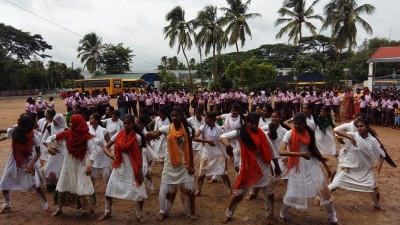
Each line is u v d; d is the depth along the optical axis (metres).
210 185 7.16
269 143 4.90
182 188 5.18
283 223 5.07
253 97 19.95
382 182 7.22
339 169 5.79
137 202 5.16
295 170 4.77
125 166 5.06
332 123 7.75
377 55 24.39
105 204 5.75
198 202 6.14
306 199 4.73
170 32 37.56
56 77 60.25
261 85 38.72
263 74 40.53
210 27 36.25
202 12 36.41
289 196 4.78
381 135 13.62
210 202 6.13
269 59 71.56
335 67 36.69
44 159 7.02
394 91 18.97
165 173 5.18
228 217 5.16
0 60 50.66
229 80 39.53
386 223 5.16
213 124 6.19
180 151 5.12
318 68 50.06
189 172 5.15
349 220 5.27
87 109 18.00
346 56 62.34
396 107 15.62
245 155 4.80
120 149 5.04
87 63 58.50
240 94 20.11
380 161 5.59
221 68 49.62
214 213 5.60
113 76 53.06
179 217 5.45
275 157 4.96
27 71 54.47
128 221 5.31
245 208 5.80
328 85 36.53
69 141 5.20
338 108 18.44
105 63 67.56
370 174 5.54
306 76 47.28
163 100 20.75
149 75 55.06
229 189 6.45
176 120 5.08
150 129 7.74
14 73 52.84
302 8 31.50
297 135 4.75
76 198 5.29
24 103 35.81
